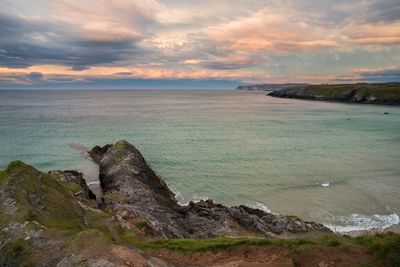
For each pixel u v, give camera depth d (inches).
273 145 3038.9
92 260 551.8
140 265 559.8
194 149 2819.9
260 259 687.1
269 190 1801.2
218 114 5989.2
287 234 1199.6
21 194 890.7
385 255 612.7
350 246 682.2
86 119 4847.4
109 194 1497.3
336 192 1763.0
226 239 844.0
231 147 2928.2
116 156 1978.3
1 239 694.5
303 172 2142.0
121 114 5733.3
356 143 3147.1
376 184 1889.8
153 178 1844.2
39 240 657.6
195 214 1355.8
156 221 1133.1
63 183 1501.0
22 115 5260.8
